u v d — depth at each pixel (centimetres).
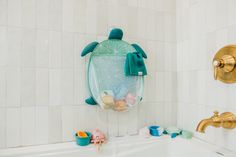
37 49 104
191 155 105
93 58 108
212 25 105
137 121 123
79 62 111
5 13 99
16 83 100
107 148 106
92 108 113
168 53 133
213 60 100
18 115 100
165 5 133
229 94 94
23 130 100
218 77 97
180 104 131
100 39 116
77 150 101
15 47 100
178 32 133
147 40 128
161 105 130
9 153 92
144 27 127
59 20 108
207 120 86
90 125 113
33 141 102
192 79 119
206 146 101
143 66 114
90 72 108
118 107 112
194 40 118
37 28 104
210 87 105
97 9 116
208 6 108
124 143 111
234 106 91
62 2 109
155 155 115
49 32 106
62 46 108
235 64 88
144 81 126
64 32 109
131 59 111
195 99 117
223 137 98
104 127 116
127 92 116
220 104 99
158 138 118
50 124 105
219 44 100
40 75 104
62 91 108
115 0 120
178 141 114
